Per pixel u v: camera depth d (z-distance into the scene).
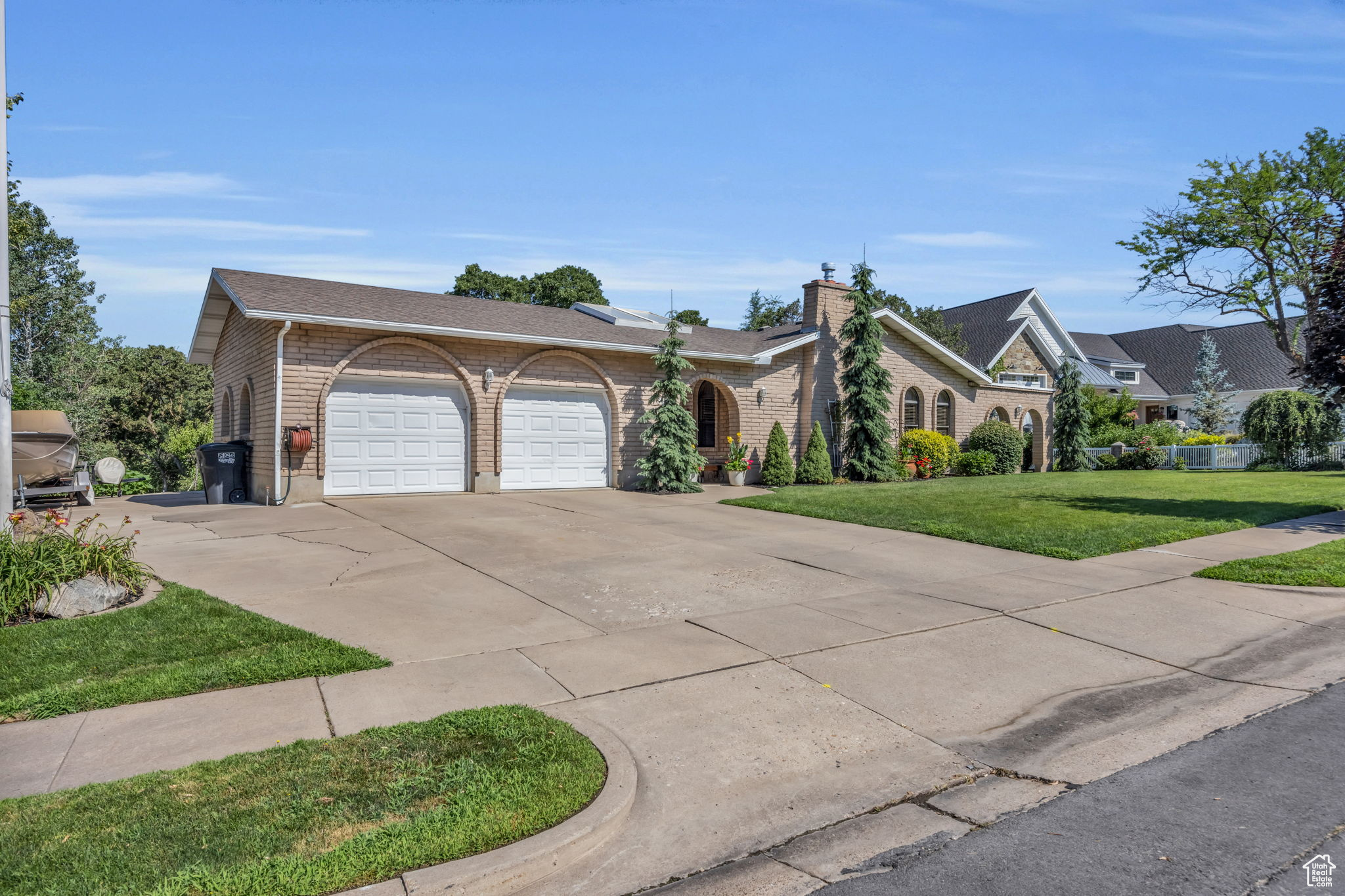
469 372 14.68
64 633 5.80
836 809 3.78
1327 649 6.30
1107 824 3.62
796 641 6.20
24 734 4.27
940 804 3.84
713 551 9.66
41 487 13.90
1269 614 7.23
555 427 16.08
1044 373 34.69
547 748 4.12
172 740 4.20
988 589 7.95
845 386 20.62
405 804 3.54
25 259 35.47
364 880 3.02
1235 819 3.64
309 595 7.14
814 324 20.48
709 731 4.59
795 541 10.49
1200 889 3.07
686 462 16.62
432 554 9.03
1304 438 24.27
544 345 15.49
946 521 11.88
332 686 5.04
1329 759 4.30
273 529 10.43
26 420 13.88
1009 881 3.16
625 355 16.89
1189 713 5.00
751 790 3.95
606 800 3.67
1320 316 12.15
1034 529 11.13
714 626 6.58
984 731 4.70
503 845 3.28
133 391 35.94
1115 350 42.69
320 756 3.97
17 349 35.56
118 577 6.71
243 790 3.62
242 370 15.10
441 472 14.62
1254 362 38.69
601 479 16.77
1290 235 25.52
